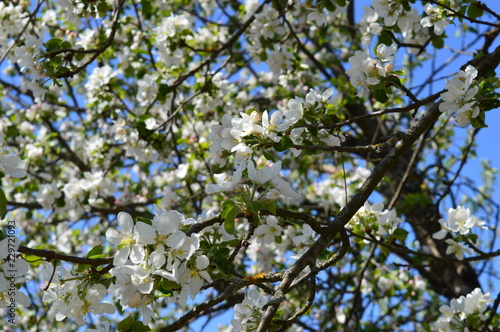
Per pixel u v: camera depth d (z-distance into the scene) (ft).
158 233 6.68
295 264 7.98
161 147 17.48
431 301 22.85
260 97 24.47
